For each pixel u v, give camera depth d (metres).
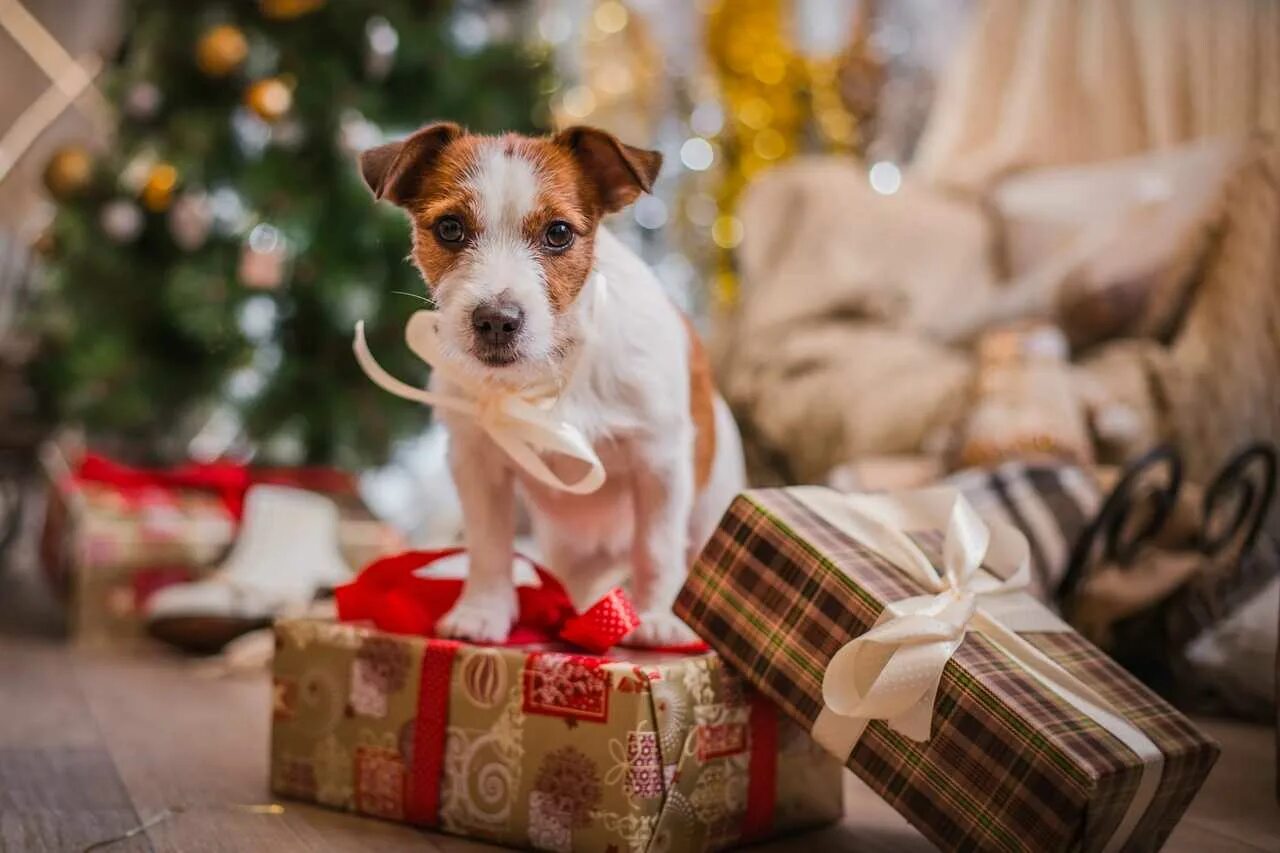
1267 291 2.83
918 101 4.45
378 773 1.40
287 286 3.43
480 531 1.47
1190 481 2.73
